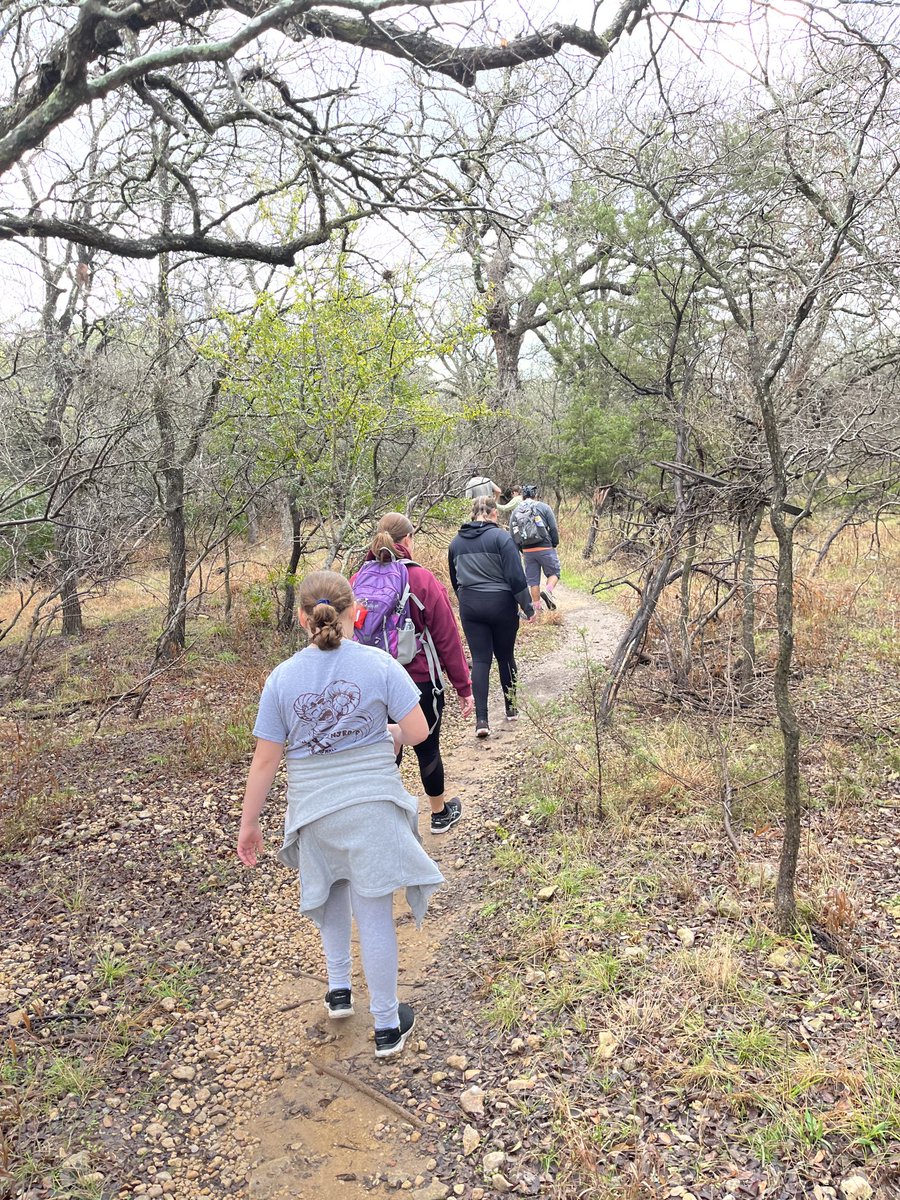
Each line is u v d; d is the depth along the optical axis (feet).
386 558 14.30
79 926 13.02
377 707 9.41
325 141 15.78
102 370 29.53
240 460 31.89
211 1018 10.94
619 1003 9.82
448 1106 9.07
